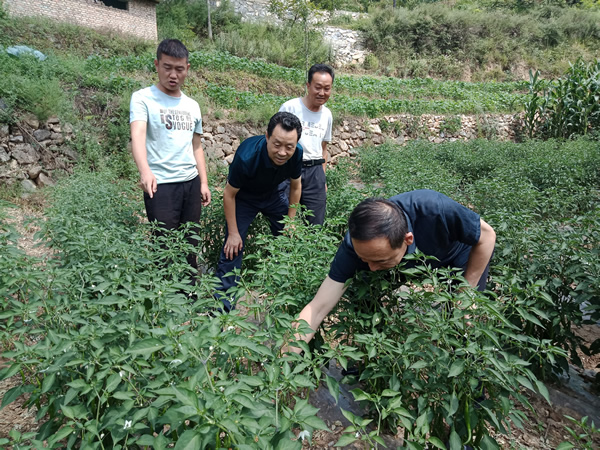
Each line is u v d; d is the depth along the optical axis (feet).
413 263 6.92
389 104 48.98
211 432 4.07
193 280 11.38
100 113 29.25
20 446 4.48
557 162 25.79
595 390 9.10
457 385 5.75
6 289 6.85
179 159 10.93
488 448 5.72
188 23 67.77
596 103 44.09
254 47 63.16
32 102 25.02
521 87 71.10
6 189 22.95
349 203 14.49
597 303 7.97
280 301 6.51
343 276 6.72
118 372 5.11
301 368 5.35
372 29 79.77
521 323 8.69
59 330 6.43
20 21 42.50
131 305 6.23
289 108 12.61
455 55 81.71
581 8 107.86
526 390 8.75
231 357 5.82
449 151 35.53
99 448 5.47
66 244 9.05
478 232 6.57
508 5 105.50
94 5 50.88
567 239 8.75
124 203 14.03
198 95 35.94
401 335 6.61
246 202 11.03
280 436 4.52
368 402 6.98
